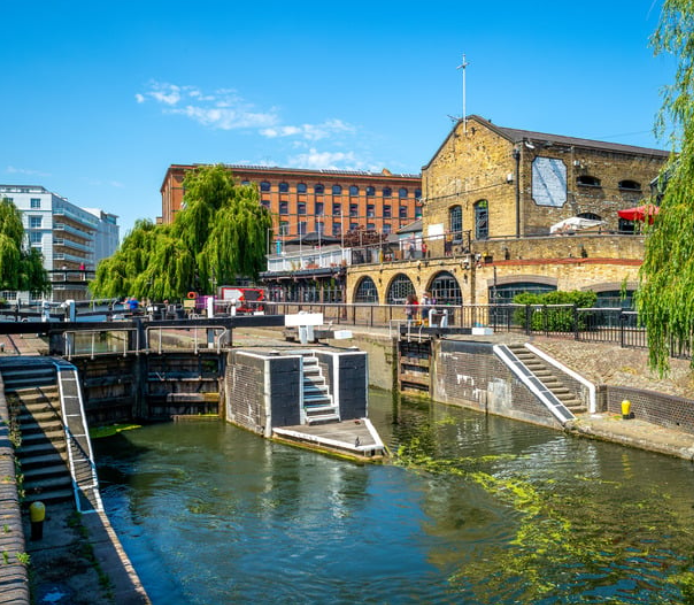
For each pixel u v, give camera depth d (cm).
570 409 1578
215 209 3469
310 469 1303
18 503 622
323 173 7081
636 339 1791
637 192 3097
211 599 791
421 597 785
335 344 2558
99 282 4172
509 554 888
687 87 1026
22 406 1226
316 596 795
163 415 1833
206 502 1127
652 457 1277
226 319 1922
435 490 1155
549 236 2422
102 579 771
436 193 3303
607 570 833
